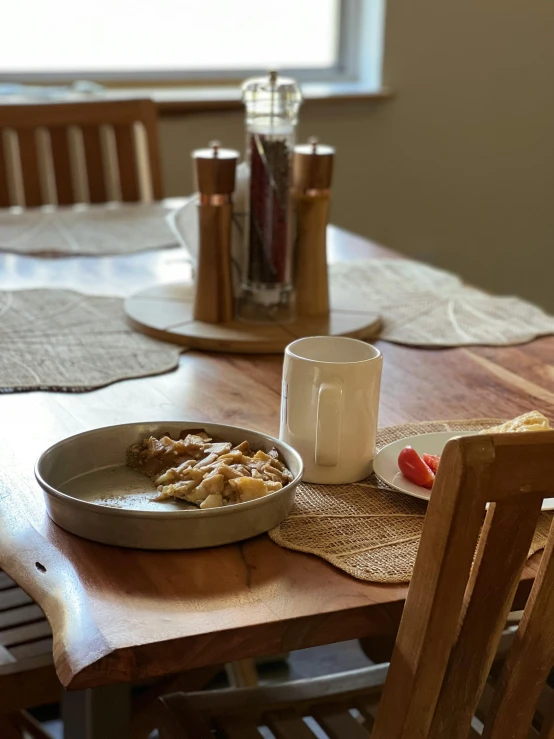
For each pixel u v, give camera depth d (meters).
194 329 1.25
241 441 0.86
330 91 2.70
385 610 0.68
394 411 1.03
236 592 0.68
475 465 0.57
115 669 0.61
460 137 2.93
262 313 1.28
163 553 0.73
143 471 0.84
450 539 0.59
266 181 1.23
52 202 2.32
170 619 0.64
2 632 1.13
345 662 1.96
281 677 1.90
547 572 0.66
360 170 2.84
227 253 1.26
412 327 1.33
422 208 2.97
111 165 2.43
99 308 1.37
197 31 2.71
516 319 1.39
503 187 3.06
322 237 1.30
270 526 0.76
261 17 2.77
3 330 1.26
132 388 1.09
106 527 0.72
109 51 2.63
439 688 0.66
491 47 2.86
